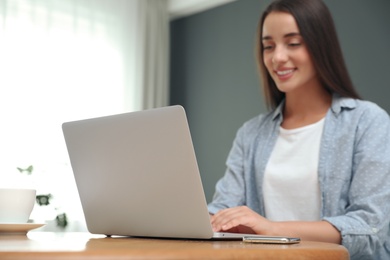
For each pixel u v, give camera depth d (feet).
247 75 11.98
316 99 5.63
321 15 5.41
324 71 5.41
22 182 10.62
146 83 13.16
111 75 12.40
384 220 4.57
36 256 1.92
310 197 5.27
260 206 5.68
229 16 12.58
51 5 11.53
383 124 5.05
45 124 11.16
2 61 10.70
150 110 3.07
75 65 11.79
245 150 6.01
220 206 5.76
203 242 2.91
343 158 5.11
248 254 2.27
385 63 9.39
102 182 3.50
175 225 3.13
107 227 3.61
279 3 5.55
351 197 4.90
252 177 5.87
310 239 4.25
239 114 12.04
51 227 10.81
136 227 3.38
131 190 3.30
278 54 5.42
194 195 2.97
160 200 3.14
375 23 9.64
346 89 5.50
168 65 13.69
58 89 11.46
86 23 12.09
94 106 12.03
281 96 6.07
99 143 3.42
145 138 3.12
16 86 10.84
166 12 13.66
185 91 13.44
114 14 12.62
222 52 12.64
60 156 11.25
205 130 12.80
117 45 12.59
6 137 10.59
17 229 3.35
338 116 5.34
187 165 2.95
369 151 4.90
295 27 5.37
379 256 4.91
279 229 4.13
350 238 4.32
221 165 12.29
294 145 5.56
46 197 10.67
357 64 9.86
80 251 1.98
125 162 3.27
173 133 2.96
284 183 5.46
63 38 11.66
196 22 13.42
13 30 10.91
